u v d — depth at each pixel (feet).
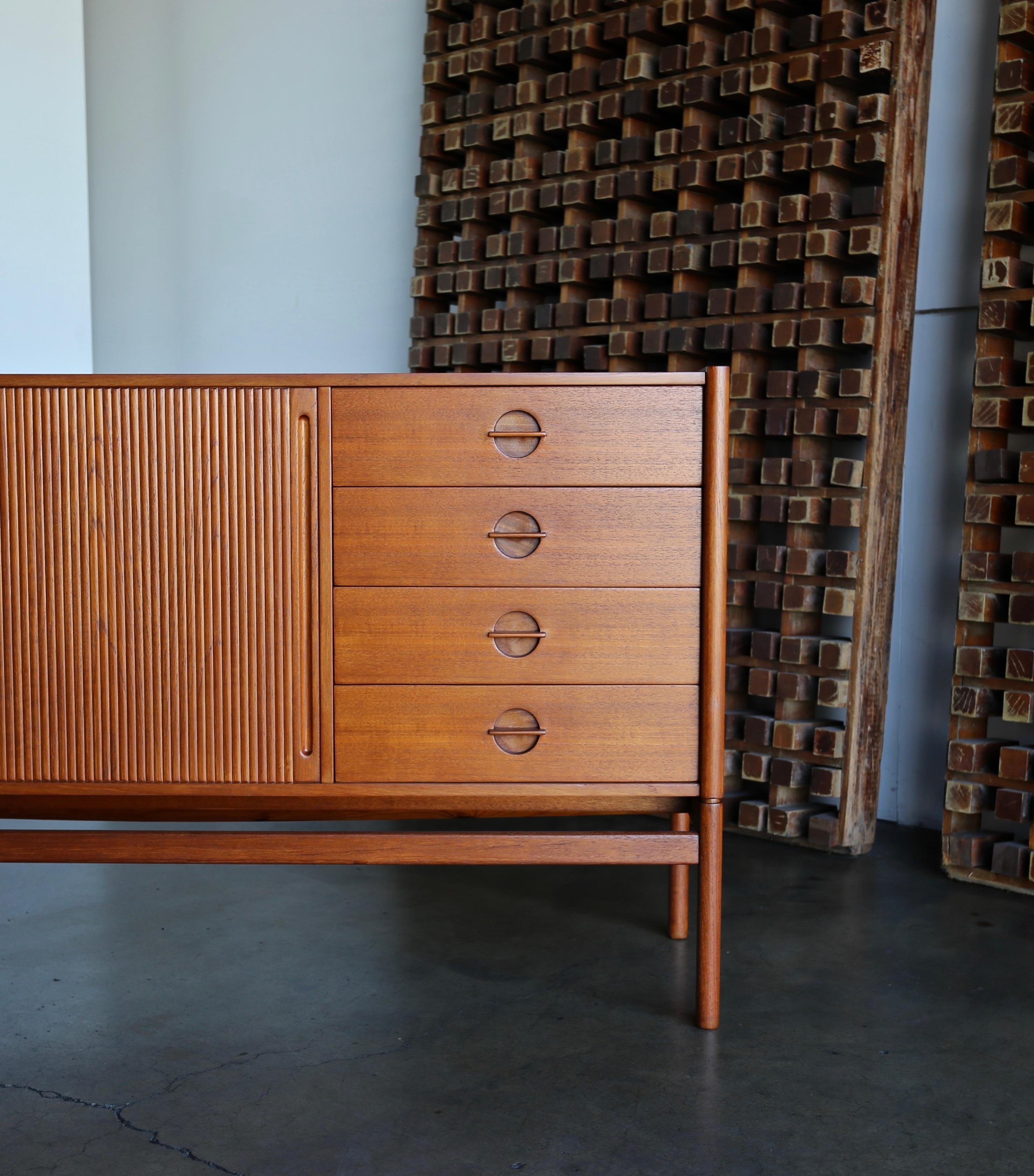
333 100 11.39
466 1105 4.27
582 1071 4.55
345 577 4.74
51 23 9.43
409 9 10.81
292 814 5.04
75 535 4.72
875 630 7.68
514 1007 5.15
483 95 9.86
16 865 7.25
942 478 8.16
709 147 8.46
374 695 4.76
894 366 7.61
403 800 4.94
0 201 9.20
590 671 4.76
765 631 8.38
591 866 7.40
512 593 4.73
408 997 5.25
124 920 6.24
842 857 7.68
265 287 11.96
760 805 8.04
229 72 12.10
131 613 4.74
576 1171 3.84
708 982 4.93
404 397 4.69
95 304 13.24
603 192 8.97
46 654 4.75
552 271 9.27
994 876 7.00
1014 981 5.56
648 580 4.75
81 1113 4.19
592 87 9.07
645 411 4.71
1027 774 6.82
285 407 4.70
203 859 4.79
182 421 4.70
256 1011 5.08
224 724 4.77
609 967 5.65
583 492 4.72
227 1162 3.87
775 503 8.02
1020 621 6.83
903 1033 4.95
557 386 4.70
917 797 8.39
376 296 11.19
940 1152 4.00
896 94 7.50
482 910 6.50
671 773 4.82
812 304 7.78
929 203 8.13
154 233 12.75
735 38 8.20
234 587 4.74
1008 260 6.88
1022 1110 4.31
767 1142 4.04
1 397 4.69
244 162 12.03
